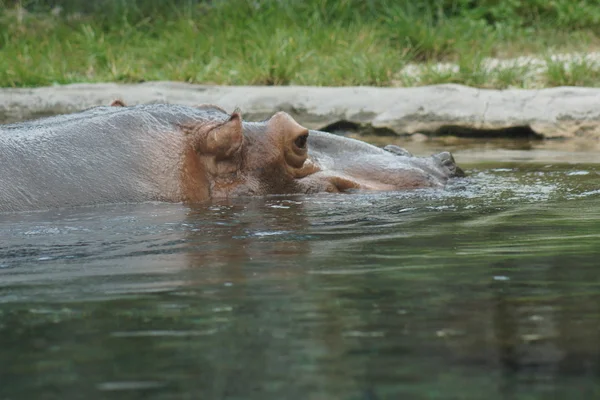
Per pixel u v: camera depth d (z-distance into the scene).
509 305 6.17
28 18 40.72
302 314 6.00
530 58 36.19
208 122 12.43
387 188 13.40
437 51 37.38
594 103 26.30
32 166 11.00
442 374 4.73
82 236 9.38
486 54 36.62
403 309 6.10
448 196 12.68
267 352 5.17
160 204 11.39
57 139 11.49
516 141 25.30
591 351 5.07
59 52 36.66
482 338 5.36
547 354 5.02
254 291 6.71
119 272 7.56
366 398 4.40
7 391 4.53
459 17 41.69
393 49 36.09
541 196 12.70
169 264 7.89
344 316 5.93
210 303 6.36
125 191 11.35
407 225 10.09
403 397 4.40
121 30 39.38
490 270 7.43
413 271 7.42
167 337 5.50
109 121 11.95
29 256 8.38
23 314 6.12
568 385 4.52
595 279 6.99
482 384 4.56
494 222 10.27
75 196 10.99
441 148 23.25
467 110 26.95
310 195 12.69
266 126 12.87
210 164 12.27
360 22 38.72
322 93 28.62
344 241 9.05
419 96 27.77
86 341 5.43
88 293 6.75
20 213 10.50
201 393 4.50
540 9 42.78
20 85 32.81
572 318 5.80
